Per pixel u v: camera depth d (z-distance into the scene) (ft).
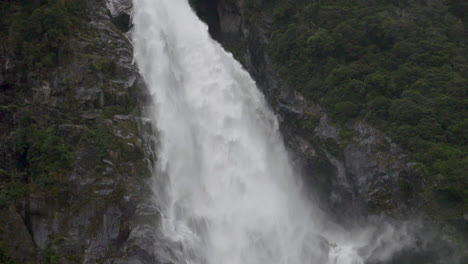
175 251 162.81
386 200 184.24
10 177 160.86
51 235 157.28
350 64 209.97
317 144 200.23
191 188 187.01
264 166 205.26
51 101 173.58
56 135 167.43
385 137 189.47
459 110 194.90
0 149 163.43
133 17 210.38
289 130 209.26
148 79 197.98
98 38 189.37
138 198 165.58
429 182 177.17
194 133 197.57
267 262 183.62
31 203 158.30
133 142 174.50
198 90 209.05
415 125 190.60
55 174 161.58
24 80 175.94
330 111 201.67
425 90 200.75
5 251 150.71
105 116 175.32
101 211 161.17
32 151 163.73
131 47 197.57
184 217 177.99
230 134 205.05
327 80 206.90
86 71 179.11
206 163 195.31
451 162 176.86
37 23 181.78
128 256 155.84
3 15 185.68
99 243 158.51
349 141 194.29
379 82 201.57
